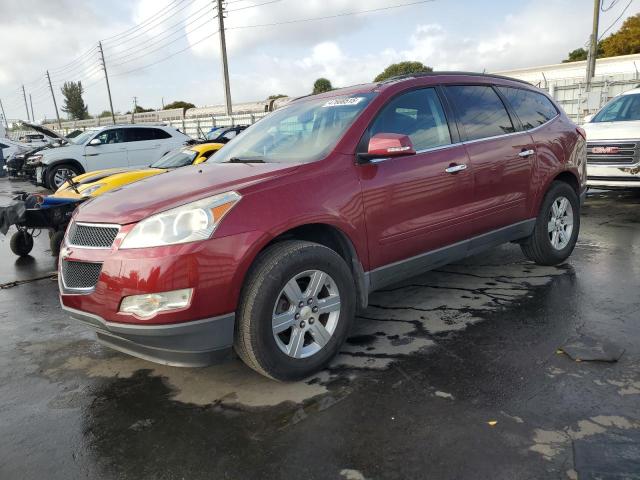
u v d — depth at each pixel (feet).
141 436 8.60
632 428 7.93
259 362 9.32
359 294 11.18
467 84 13.99
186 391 10.02
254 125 14.73
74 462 8.02
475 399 9.00
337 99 12.71
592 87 63.82
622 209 25.57
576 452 7.42
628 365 9.87
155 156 48.80
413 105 12.46
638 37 141.90
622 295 13.58
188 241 8.66
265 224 9.26
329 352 10.26
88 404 9.77
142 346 9.22
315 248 9.86
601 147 25.55
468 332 11.82
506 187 14.03
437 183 12.13
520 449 7.57
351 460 7.60
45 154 44.78
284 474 7.39
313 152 11.14
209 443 8.26
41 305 16.11
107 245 9.25
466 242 13.25
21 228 23.09
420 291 14.83
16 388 10.56
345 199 10.44
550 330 11.67
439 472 7.21
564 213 16.35
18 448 8.46
